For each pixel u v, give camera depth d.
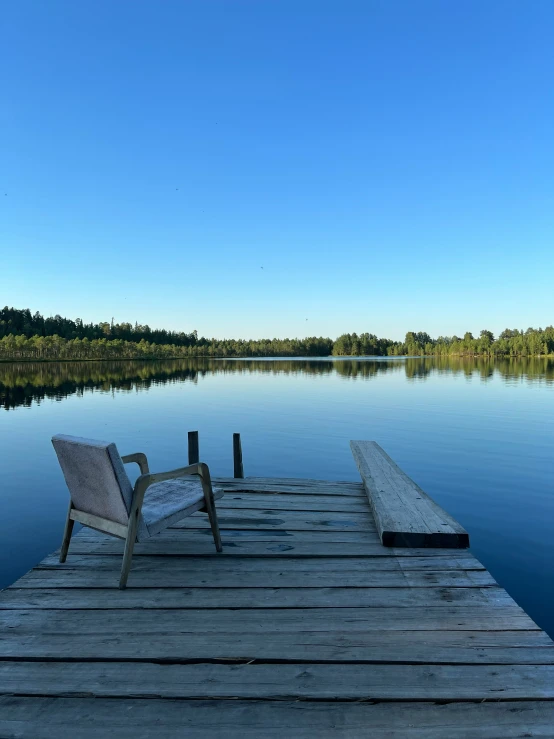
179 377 41.19
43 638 2.43
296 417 15.99
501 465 9.22
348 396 23.02
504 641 2.39
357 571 3.25
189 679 2.12
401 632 2.47
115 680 2.11
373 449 7.02
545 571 4.66
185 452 10.69
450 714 1.91
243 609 2.72
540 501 7.02
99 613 2.68
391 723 1.86
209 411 17.78
